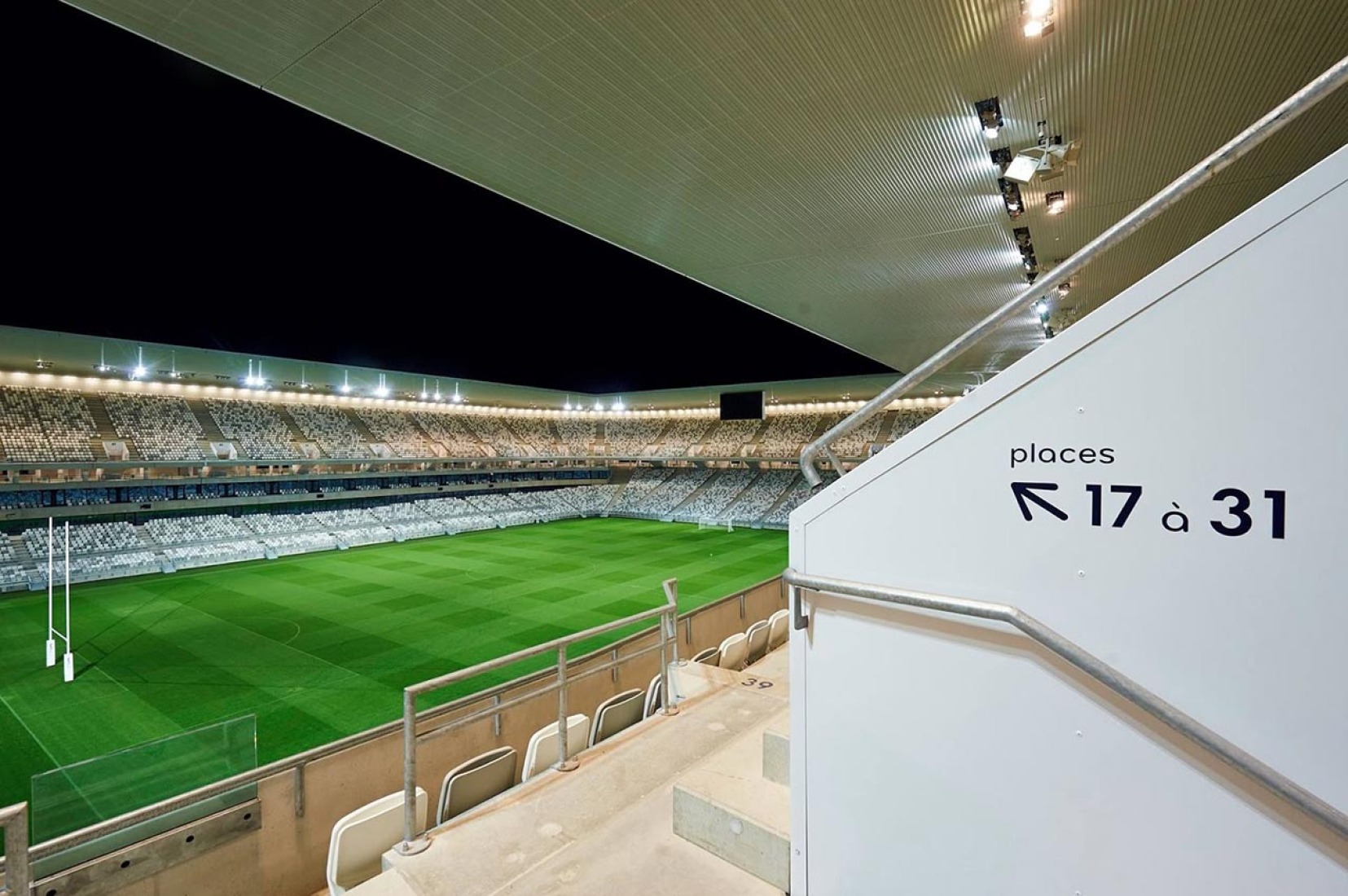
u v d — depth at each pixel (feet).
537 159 22.75
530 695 12.84
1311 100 3.78
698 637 34.55
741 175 23.88
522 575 76.33
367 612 58.29
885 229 29.35
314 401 119.85
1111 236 4.55
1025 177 21.09
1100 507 4.30
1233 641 3.84
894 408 138.21
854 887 5.57
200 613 57.72
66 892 12.19
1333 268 3.60
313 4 14.73
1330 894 3.57
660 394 127.85
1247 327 3.84
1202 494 3.95
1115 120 19.16
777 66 17.03
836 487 5.67
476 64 17.21
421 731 22.35
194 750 20.39
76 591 67.31
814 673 5.85
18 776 29.17
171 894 13.67
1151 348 4.14
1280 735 3.68
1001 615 4.57
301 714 35.53
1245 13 14.35
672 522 137.59
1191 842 3.99
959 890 4.93
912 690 5.21
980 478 4.82
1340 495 3.55
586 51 16.42
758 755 10.40
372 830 13.03
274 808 18.48
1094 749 4.35
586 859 8.99
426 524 114.73
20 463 80.53
